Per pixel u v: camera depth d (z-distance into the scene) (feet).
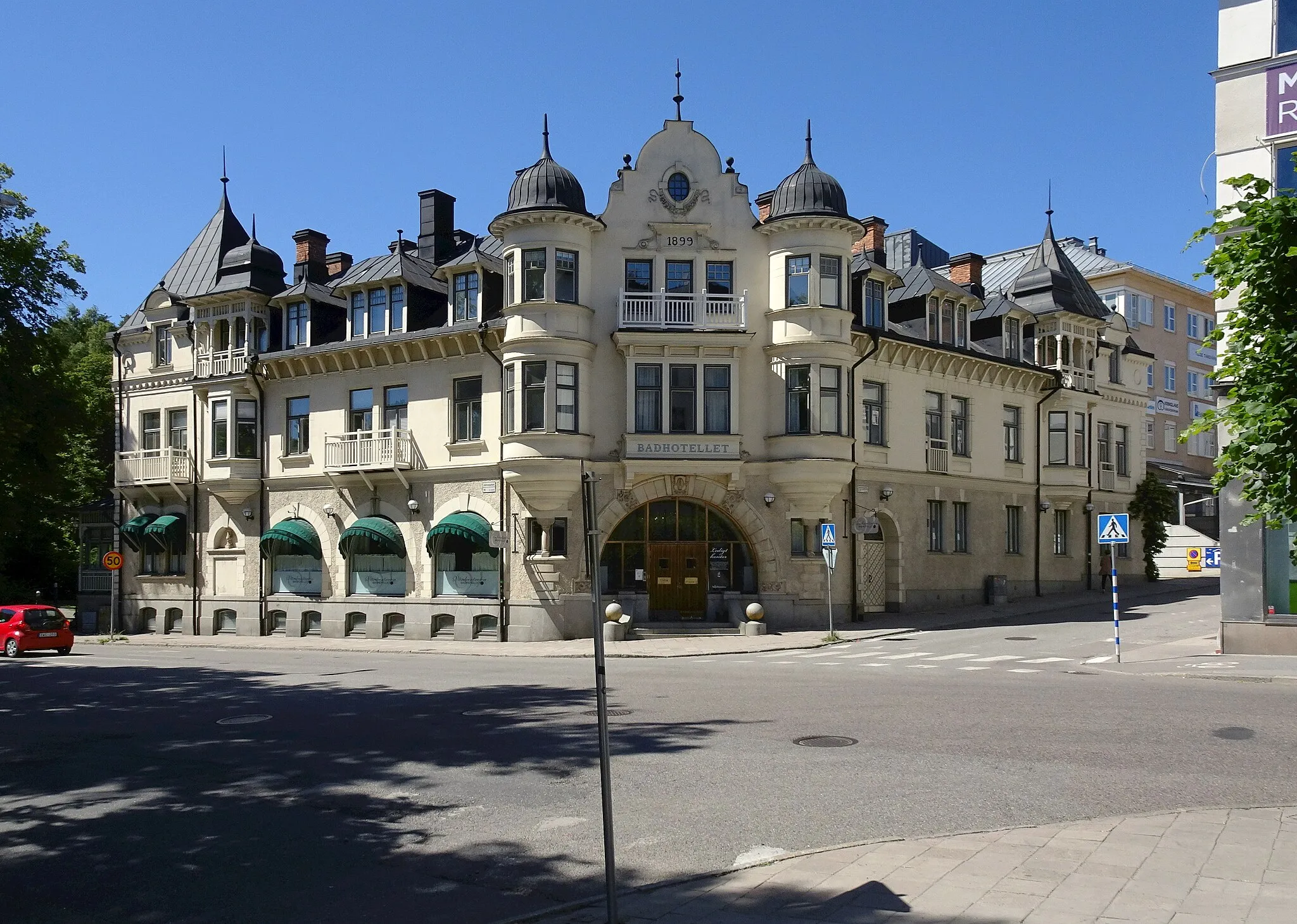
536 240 96.07
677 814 29.48
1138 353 143.33
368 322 110.22
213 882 24.86
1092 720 42.01
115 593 127.65
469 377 103.40
